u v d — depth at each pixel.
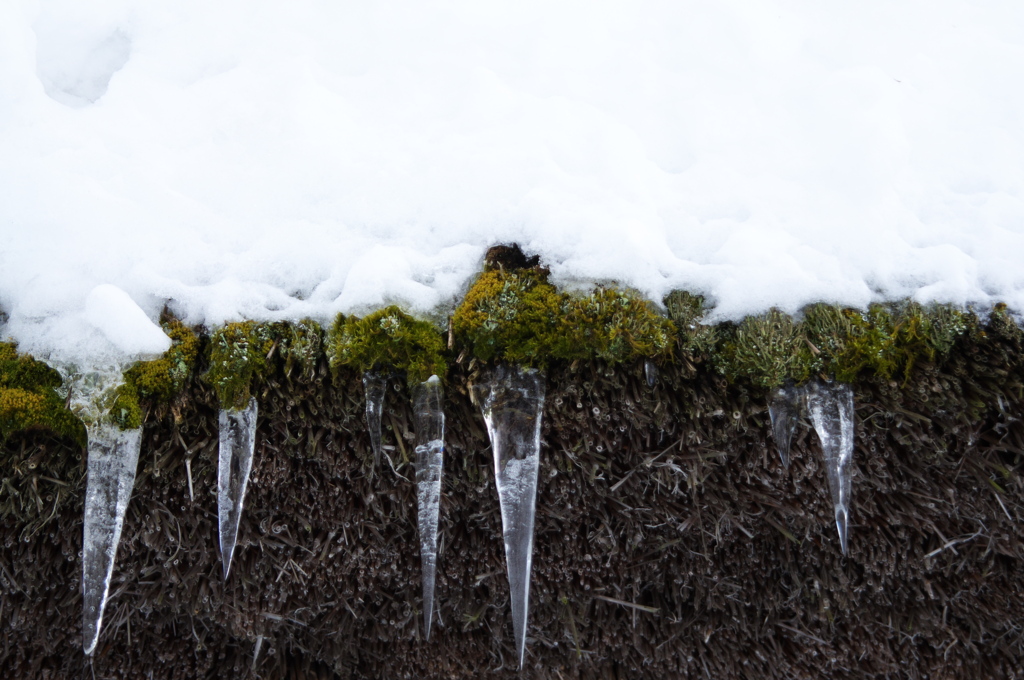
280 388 1.56
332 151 1.67
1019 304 1.57
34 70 1.77
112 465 1.50
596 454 1.66
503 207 1.59
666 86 1.84
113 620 1.77
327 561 1.75
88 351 1.49
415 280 1.56
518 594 1.55
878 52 1.90
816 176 1.69
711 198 1.66
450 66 1.83
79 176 1.62
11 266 1.55
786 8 2.02
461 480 1.68
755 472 1.68
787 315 1.56
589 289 1.54
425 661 1.91
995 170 1.71
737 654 1.92
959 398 1.59
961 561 1.83
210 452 1.58
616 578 1.83
